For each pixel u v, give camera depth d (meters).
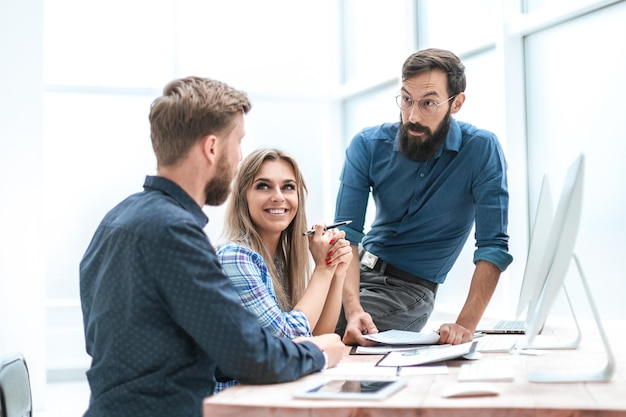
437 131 2.74
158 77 5.94
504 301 4.31
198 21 6.04
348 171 3.00
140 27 5.91
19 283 4.49
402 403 1.39
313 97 6.35
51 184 5.80
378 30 5.91
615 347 2.21
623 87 3.61
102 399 1.59
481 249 2.71
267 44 6.26
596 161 3.80
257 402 1.43
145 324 1.58
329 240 2.39
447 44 4.93
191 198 1.71
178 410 1.58
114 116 5.90
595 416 1.33
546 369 1.78
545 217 2.07
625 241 3.64
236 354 1.56
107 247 1.65
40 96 4.53
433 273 2.97
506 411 1.35
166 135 1.70
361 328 2.55
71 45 5.78
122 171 5.91
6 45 4.49
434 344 2.31
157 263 1.55
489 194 2.74
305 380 1.68
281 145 6.35
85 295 1.72
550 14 3.95
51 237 5.80
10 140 4.49
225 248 2.10
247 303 2.04
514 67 4.25
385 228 2.99
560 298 4.04
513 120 4.25
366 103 6.15
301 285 2.51
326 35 6.44
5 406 1.67
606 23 3.70
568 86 3.96
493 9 4.53
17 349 4.48
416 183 2.87
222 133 1.73
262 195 2.39
